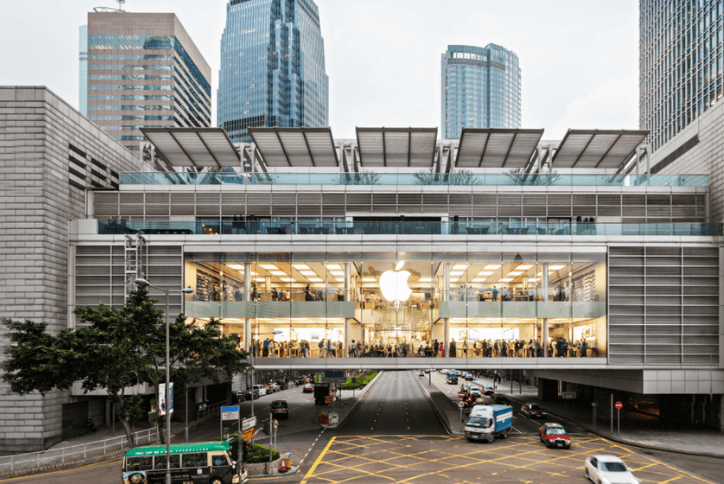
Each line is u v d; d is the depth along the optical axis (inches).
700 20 4232.3
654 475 1155.3
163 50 7091.5
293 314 1717.5
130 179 1934.1
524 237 1721.2
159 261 1734.7
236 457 1168.8
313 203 1919.3
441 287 1712.6
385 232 1733.5
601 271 1713.8
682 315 1688.0
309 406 2397.9
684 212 1877.5
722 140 1780.3
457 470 1202.0
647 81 5369.1
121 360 1207.6
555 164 2206.0
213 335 1393.9
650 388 1674.5
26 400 1517.0
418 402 2613.2
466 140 1972.2
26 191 1603.1
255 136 1972.2
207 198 1920.5
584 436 1654.8
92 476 1189.7
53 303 1631.4
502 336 1697.8
